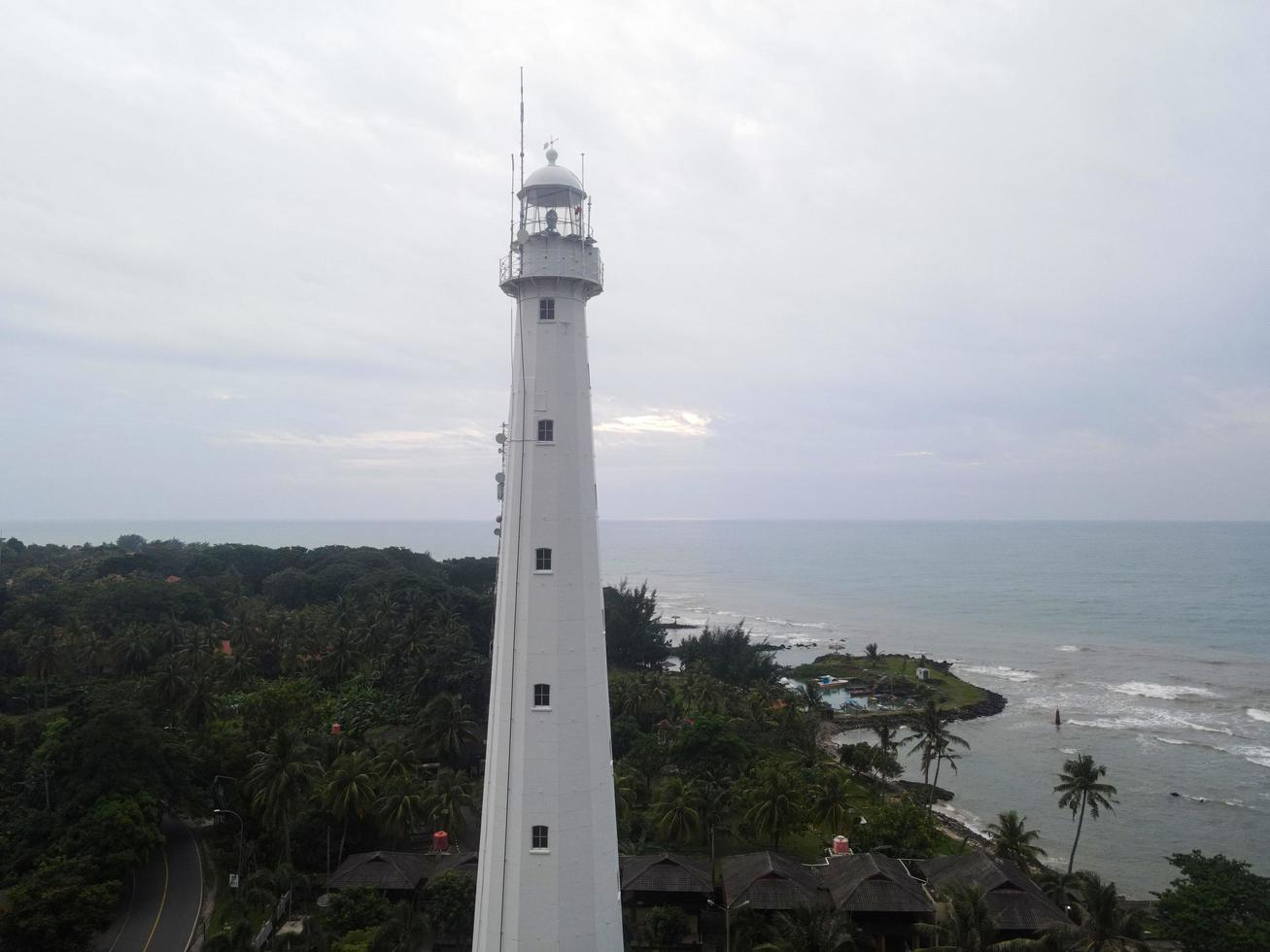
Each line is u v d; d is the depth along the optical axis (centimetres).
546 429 3145
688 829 6462
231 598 13350
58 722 6850
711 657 13700
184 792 6356
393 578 13662
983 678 15838
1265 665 17062
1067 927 4362
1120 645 19475
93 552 19950
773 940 4812
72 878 5009
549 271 3142
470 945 5131
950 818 8612
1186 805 9194
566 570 3098
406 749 7188
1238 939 4994
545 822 3022
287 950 4888
